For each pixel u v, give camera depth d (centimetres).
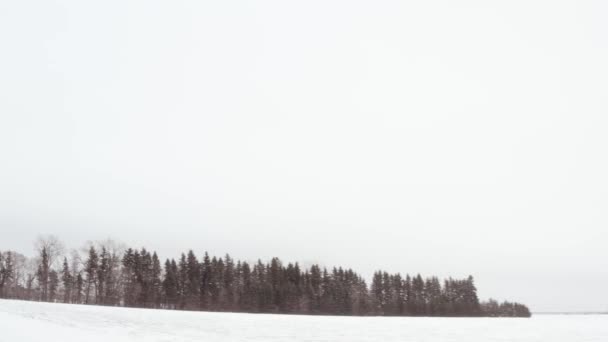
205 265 9594
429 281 12581
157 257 9169
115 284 8275
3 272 7944
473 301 12362
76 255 8094
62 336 1880
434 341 2961
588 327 4669
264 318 4459
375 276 11888
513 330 4106
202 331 2911
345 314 9962
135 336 2380
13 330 1847
